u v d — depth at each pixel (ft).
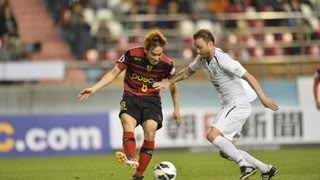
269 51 263.08
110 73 105.40
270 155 193.26
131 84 106.32
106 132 215.72
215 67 104.99
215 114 219.20
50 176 138.10
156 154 208.44
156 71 105.70
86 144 215.10
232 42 262.88
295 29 267.39
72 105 230.89
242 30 266.16
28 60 247.91
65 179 130.21
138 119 105.60
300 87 234.38
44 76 234.79
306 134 222.48
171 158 189.16
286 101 234.58
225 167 153.17
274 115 221.46
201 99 232.53
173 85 109.70
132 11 264.31
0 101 228.63
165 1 270.26
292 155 191.93
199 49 103.91
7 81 238.27
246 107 105.70
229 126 104.53
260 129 220.64
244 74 101.91
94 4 272.92
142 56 104.88
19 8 273.95
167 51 258.57
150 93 106.52
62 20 264.31
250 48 262.47
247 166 101.81
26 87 229.45
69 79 240.73
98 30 256.32
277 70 253.24
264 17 266.98
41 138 213.46
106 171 146.82
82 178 131.34
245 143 219.41
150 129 104.32
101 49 255.70
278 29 267.80
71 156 209.77
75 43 257.34
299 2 274.98
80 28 257.75
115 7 273.33
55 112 229.66
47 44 262.06
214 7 272.72
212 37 104.22
